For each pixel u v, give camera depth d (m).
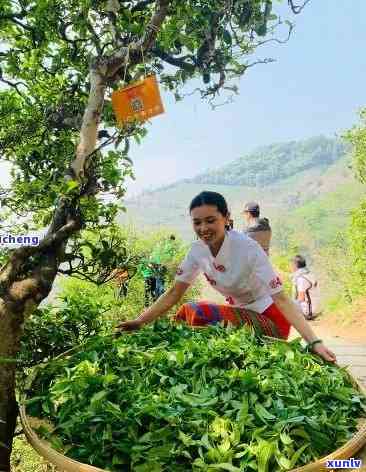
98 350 3.50
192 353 3.29
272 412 2.76
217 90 4.92
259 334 3.92
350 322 11.41
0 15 4.99
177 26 4.56
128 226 12.52
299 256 12.98
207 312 4.12
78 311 4.80
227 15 4.62
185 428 2.63
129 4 4.78
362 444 2.59
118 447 2.56
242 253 3.94
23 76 5.52
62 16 5.10
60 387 3.02
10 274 3.38
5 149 5.61
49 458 2.52
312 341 3.60
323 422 2.71
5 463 3.13
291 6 4.66
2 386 3.20
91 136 4.11
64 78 5.66
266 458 2.42
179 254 11.49
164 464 2.49
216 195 3.85
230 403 2.83
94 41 4.85
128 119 4.04
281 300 3.84
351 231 12.79
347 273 14.20
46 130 5.46
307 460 2.51
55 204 4.46
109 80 4.32
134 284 10.27
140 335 3.68
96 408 2.76
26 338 4.39
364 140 12.77
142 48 4.16
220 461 2.45
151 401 2.77
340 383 3.16
